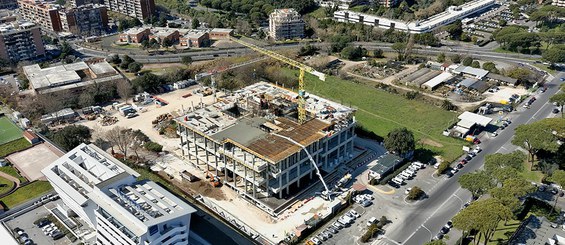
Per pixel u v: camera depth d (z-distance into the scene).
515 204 178.62
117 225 162.38
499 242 184.00
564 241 175.12
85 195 176.38
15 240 187.12
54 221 198.62
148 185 176.50
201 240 187.12
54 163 196.25
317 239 191.12
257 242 190.88
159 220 153.62
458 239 188.00
